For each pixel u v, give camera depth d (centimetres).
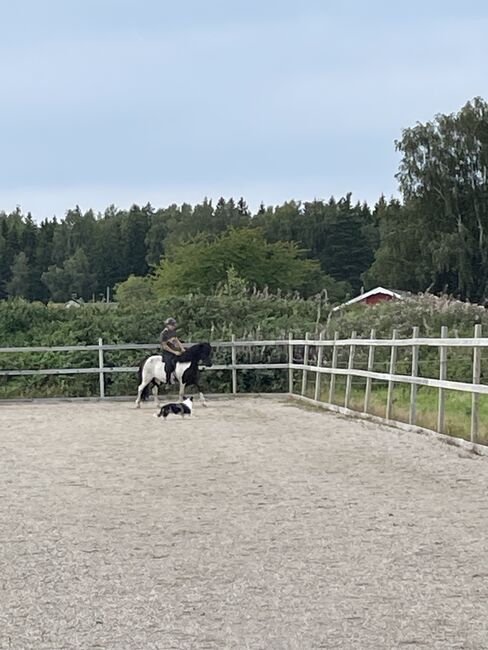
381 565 760
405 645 566
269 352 3080
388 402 1827
